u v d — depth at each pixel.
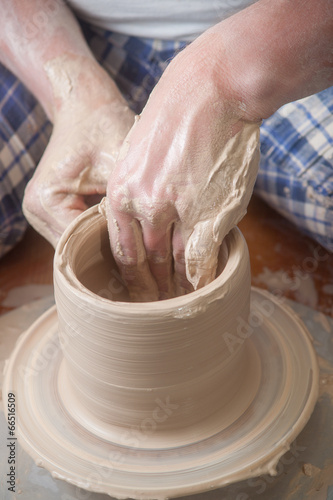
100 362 0.83
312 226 1.47
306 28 0.82
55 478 0.89
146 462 0.89
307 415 0.94
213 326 0.81
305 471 0.96
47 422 0.97
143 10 1.38
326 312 1.38
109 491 0.85
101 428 0.94
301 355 1.05
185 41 1.42
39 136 1.56
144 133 0.87
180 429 0.92
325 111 1.31
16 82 1.52
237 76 0.85
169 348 0.79
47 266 1.57
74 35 1.38
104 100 1.27
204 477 0.86
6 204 1.52
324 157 1.33
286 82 0.85
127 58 1.54
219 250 0.92
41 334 1.13
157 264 0.95
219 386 0.89
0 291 1.50
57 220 1.16
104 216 0.94
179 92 0.86
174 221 0.87
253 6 0.88
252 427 0.93
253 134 0.87
